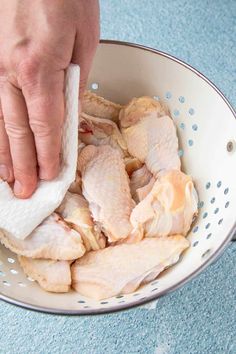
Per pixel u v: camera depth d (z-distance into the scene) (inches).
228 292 28.1
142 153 27.0
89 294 24.0
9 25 20.8
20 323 27.2
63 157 23.7
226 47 34.5
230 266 28.5
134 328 27.3
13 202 23.6
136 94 28.1
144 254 24.3
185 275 21.8
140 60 26.9
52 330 27.2
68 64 21.9
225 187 24.7
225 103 25.0
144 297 21.4
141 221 24.7
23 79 20.9
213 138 26.0
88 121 27.2
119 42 26.4
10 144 22.4
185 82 26.5
